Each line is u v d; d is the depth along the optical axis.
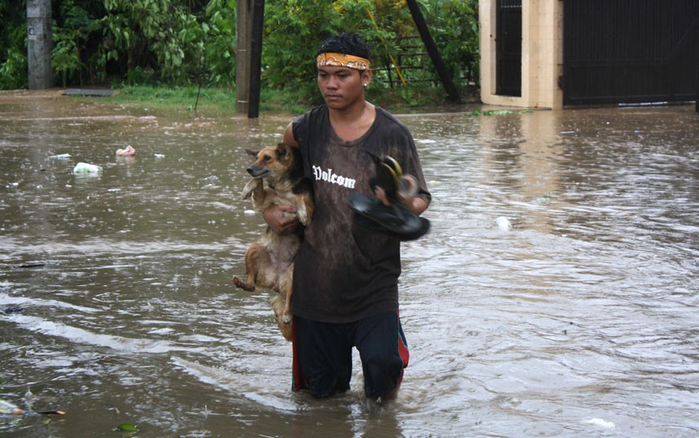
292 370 4.55
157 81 28.34
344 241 3.95
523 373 4.61
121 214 8.77
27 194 9.86
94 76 29.27
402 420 4.02
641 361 4.79
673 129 16.72
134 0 26.70
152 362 4.79
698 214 8.77
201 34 26.45
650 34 22.20
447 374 4.60
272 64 22.78
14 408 4.11
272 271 4.30
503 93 23.52
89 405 4.17
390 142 3.92
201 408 4.16
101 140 15.07
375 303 4.00
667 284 6.30
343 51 3.83
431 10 24.41
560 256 7.11
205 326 5.44
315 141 3.99
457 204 9.33
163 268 6.77
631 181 10.77
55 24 28.73
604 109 21.64
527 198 9.68
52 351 4.97
